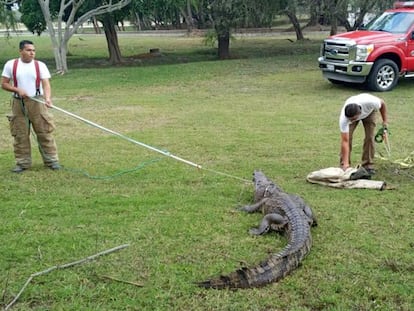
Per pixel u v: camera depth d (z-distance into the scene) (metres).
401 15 14.35
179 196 6.07
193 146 8.48
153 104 12.55
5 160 7.73
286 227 4.89
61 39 19.59
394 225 5.23
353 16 26.58
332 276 4.24
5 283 4.13
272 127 9.80
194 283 4.11
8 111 11.88
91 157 7.86
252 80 16.25
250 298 3.92
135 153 8.09
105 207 5.72
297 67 18.91
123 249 4.70
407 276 4.26
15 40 39.69
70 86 15.90
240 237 4.96
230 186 6.44
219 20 22.78
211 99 13.13
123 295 3.96
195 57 25.73
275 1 22.19
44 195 6.15
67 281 4.16
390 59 13.81
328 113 11.04
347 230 5.12
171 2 21.86
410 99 12.63
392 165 7.31
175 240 4.88
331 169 6.52
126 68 20.38
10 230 5.11
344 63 13.77
